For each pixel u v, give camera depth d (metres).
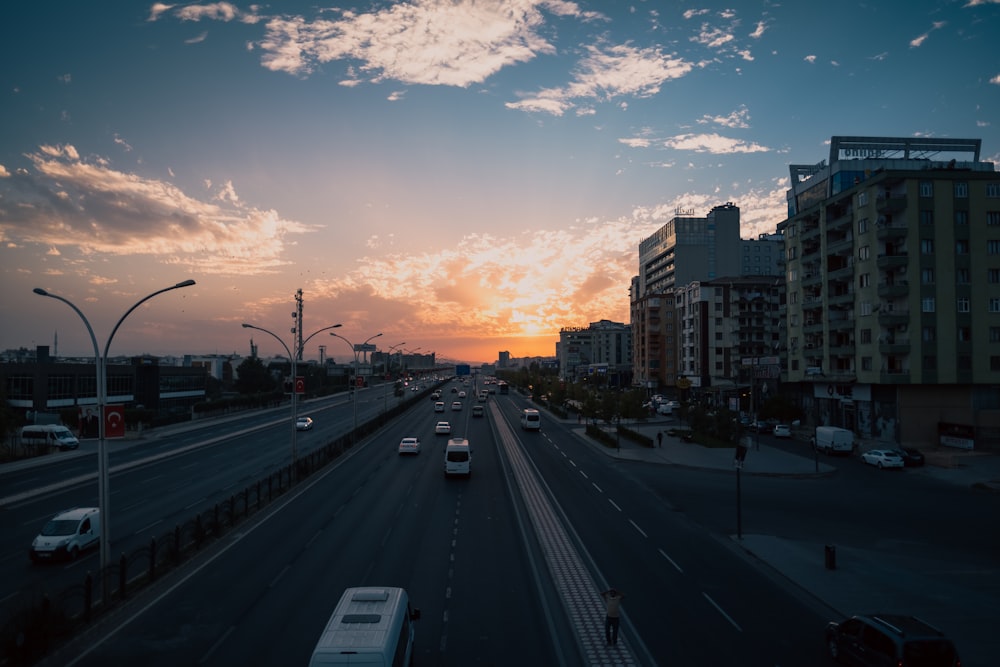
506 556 25.72
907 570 24.44
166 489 39.66
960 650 17.30
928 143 74.31
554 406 108.81
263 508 33.81
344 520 31.67
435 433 71.44
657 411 104.69
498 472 47.09
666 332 124.94
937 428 57.94
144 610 19.48
